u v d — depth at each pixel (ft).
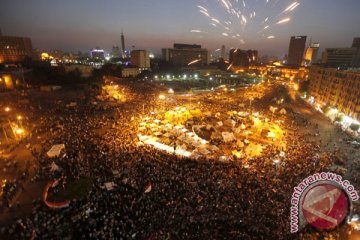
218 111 260.01
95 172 122.01
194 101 317.01
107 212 92.99
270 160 139.95
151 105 276.82
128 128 189.98
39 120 207.41
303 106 319.88
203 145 157.89
